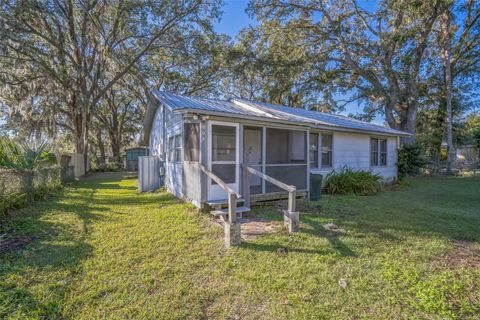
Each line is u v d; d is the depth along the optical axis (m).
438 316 2.49
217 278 3.12
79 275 3.12
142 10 16.22
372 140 11.93
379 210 6.48
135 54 19.20
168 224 5.12
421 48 16.75
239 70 19.70
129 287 2.90
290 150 9.66
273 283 3.01
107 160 27.98
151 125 13.23
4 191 5.54
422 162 14.09
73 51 17.58
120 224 5.09
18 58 14.31
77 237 4.34
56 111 18.38
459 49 17.95
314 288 2.92
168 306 2.60
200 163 6.08
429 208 6.88
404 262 3.54
